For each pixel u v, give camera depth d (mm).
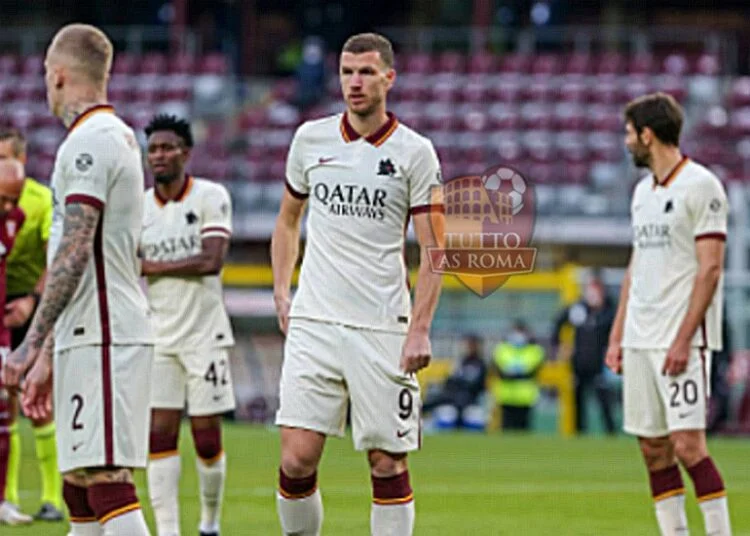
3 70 125875
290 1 142000
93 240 22906
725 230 29719
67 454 23078
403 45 134250
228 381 34406
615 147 111812
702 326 29578
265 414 85938
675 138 30094
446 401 80125
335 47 133625
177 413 33875
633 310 30438
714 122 116688
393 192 25531
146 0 136375
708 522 29562
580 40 129375
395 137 25688
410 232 76688
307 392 25453
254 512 39406
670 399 29625
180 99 122812
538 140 115750
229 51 133125
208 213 34594
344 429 25891
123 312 23125
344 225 25625
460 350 84938
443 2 137500
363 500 42781
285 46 142375
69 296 22516
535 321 85438
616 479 50656
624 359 30578
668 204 29891
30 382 22609
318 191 25828
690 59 122938
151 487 33219
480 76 121938
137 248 23516
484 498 44062
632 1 143500
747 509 42375
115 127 23203
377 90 25453
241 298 87625
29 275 36844
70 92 23219
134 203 23328
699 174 29719
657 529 36969
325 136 25953
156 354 34125
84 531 24109
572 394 81188
